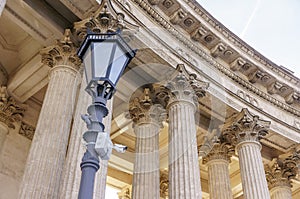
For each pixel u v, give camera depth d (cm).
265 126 2097
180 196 1448
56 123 1379
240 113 2081
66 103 1438
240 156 2028
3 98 1906
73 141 1211
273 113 2353
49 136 1347
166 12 2019
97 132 516
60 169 1312
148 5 1847
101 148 502
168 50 1188
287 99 2495
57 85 1484
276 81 2402
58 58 1570
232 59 2269
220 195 2038
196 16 2053
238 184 2744
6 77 1969
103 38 561
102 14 1520
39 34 1670
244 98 2216
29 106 2052
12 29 1833
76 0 1587
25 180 1260
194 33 2097
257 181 1898
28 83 1914
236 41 2230
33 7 1584
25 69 1869
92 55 548
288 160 2389
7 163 1838
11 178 1823
